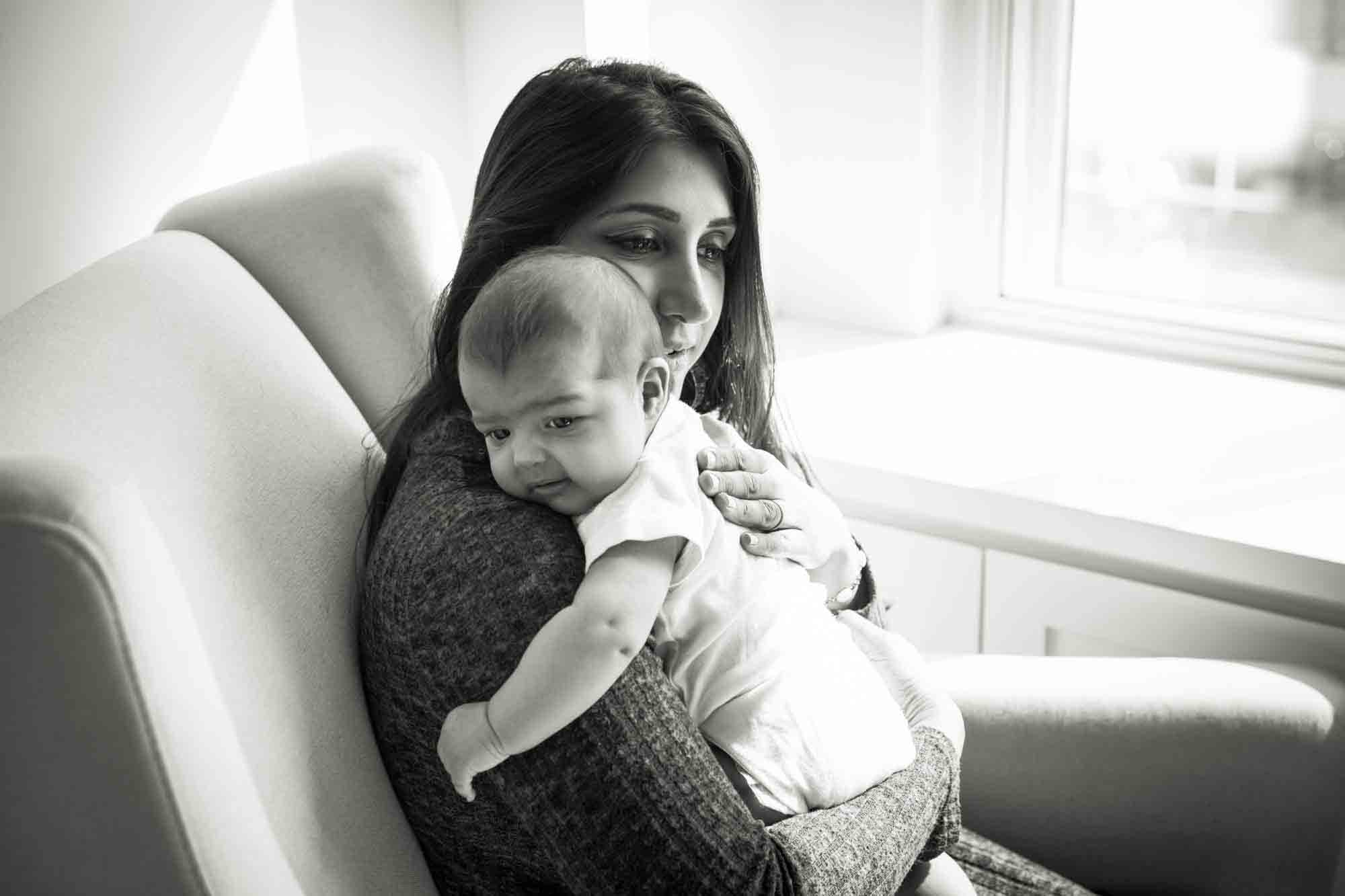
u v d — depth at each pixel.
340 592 0.94
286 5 1.49
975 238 2.00
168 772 0.66
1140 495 1.53
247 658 0.81
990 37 1.88
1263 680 1.31
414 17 1.70
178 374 0.88
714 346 1.17
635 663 0.83
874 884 0.91
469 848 0.92
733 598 0.92
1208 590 1.53
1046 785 1.29
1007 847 1.31
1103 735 1.28
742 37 1.92
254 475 0.90
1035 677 1.32
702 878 0.81
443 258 1.20
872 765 0.97
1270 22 1.75
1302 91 1.75
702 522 0.91
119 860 0.67
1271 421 1.71
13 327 0.84
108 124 1.31
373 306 1.14
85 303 0.89
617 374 0.86
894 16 1.86
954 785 1.06
